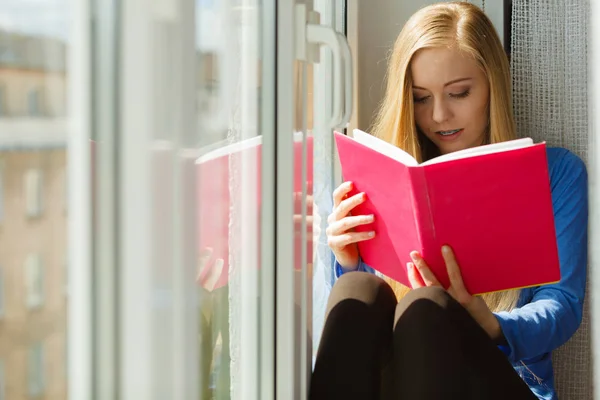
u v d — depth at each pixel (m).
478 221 1.26
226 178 0.94
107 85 0.60
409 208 1.28
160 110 0.65
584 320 1.86
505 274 1.32
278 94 1.15
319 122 1.96
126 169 0.62
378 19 2.23
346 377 1.21
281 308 1.16
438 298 1.23
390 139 1.88
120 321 0.63
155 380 0.66
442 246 1.28
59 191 0.54
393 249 1.43
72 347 0.57
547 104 1.92
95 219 0.59
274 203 1.16
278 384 1.17
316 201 1.95
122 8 0.61
